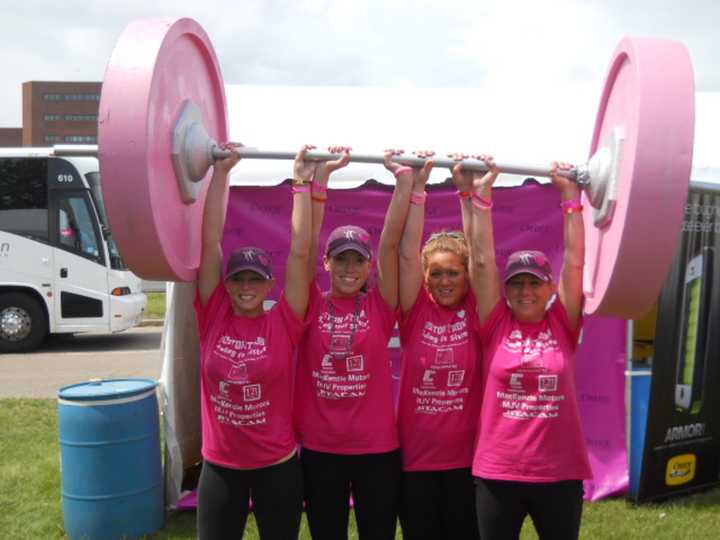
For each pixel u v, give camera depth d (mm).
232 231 4828
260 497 2795
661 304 4719
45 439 6336
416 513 2889
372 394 2834
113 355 11305
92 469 4090
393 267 2904
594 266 2703
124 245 2400
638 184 2250
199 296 2869
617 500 4895
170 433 4641
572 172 2730
